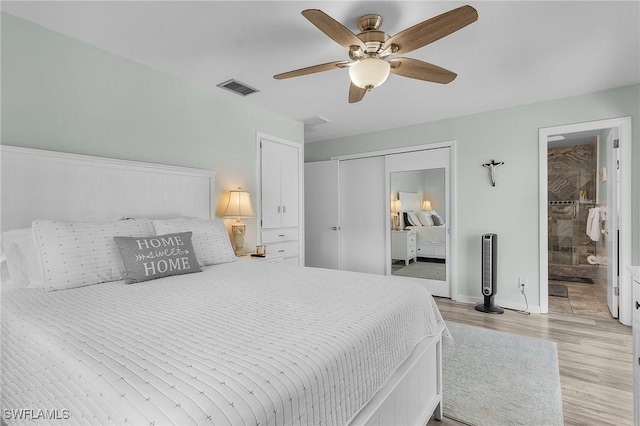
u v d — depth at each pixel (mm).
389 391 1242
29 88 2033
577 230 5523
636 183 3102
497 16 1997
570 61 2604
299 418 806
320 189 5340
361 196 4965
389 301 1511
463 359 2443
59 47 2168
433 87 3158
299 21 2061
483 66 2689
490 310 3584
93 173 2270
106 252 1913
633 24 2072
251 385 760
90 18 2018
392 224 4660
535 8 1920
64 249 1761
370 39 1898
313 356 931
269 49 2412
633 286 1515
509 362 2391
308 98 3443
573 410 1817
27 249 1794
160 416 654
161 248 2029
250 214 3303
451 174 4133
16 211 1923
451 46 2363
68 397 846
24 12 1949
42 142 2080
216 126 3240
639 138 3086
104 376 790
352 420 1053
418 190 4410
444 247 4207
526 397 1947
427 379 1687
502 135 3787
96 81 2352
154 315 1239
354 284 1815
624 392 1987
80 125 2260
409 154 4484
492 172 3811
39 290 1662
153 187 2635
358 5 1891
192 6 1910
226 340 999
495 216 3834
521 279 3678
